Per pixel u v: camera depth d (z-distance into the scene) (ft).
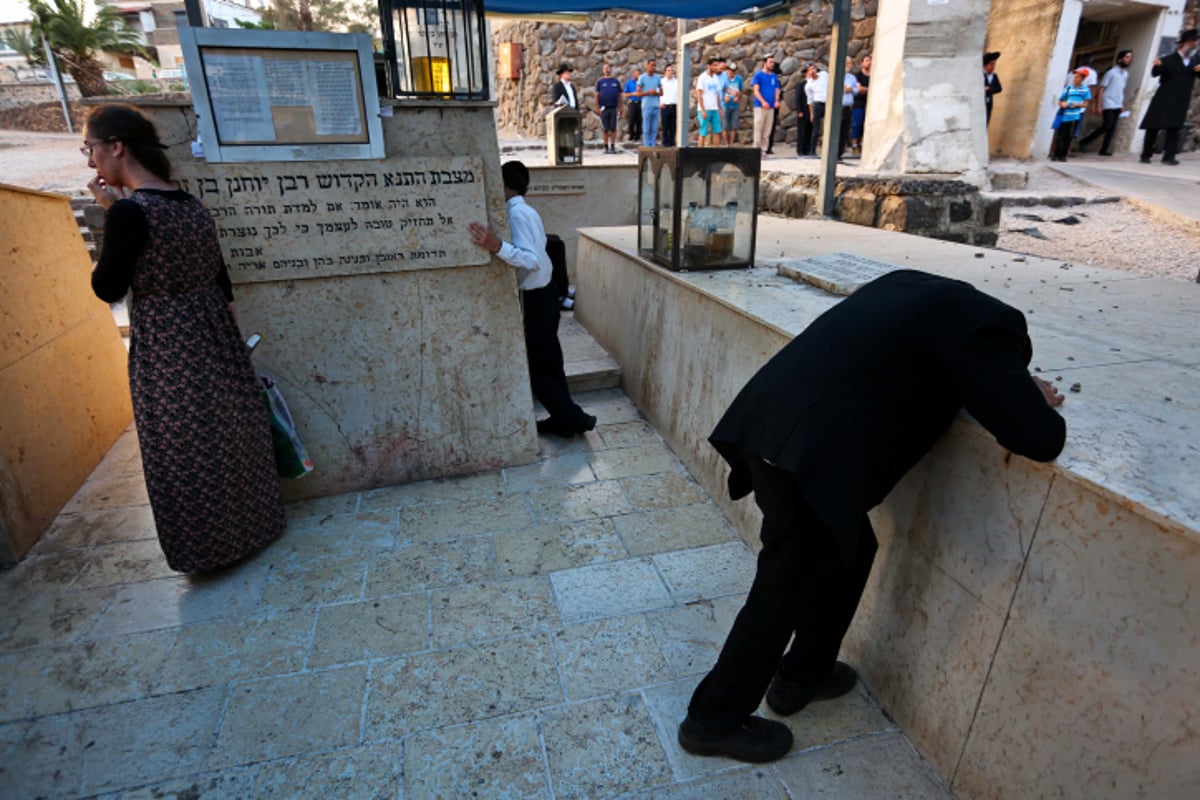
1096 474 4.38
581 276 18.31
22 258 10.27
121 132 7.11
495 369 11.03
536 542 9.45
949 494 5.64
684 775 6.05
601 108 42.06
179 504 8.09
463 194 9.96
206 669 7.26
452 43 9.52
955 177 23.11
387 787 5.97
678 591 8.43
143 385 7.73
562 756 6.26
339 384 10.33
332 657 7.43
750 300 9.45
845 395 4.97
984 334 4.79
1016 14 34.63
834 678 6.74
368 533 9.70
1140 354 6.95
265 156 8.99
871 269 10.31
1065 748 4.62
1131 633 4.12
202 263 7.79
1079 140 39.40
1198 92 39.17
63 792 5.93
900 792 5.82
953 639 5.66
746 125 44.14
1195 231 20.67
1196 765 3.80
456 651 7.50
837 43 18.56
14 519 9.09
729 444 5.65
